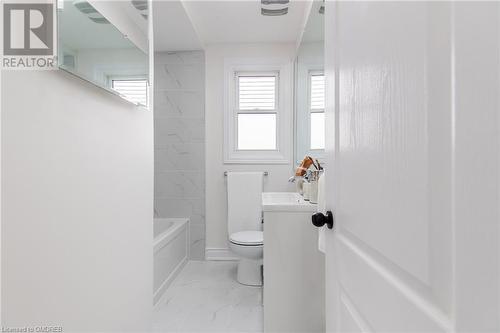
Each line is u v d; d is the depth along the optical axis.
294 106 3.09
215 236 3.25
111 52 0.91
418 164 0.43
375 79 0.58
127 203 1.08
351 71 0.72
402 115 0.48
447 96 0.37
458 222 0.35
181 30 2.73
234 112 3.24
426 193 0.41
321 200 1.41
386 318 0.53
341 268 0.81
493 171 0.30
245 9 2.51
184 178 3.24
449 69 0.37
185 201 3.24
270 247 1.70
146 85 1.20
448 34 0.37
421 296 0.43
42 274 0.65
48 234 0.67
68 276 0.74
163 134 3.24
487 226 0.31
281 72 3.19
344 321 0.78
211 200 3.25
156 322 1.93
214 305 2.17
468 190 0.34
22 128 0.60
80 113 0.79
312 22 2.24
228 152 3.22
